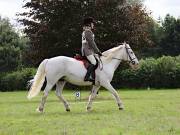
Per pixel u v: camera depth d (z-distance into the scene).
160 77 49.88
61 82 18.19
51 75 17.42
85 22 17.58
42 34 33.56
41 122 14.34
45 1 33.66
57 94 18.14
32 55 34.66
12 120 15.17
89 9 33.81
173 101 24.50
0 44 63.50
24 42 63.97
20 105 24.55
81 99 29.42
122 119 14.71
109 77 17.95
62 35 33.12
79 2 33.78
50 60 17.59
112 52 18.16
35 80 17.53
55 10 33.59
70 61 17.47
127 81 50.25
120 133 11.57
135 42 34.28
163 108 18.91
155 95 33.44
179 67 49.81
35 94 17.50
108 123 13.70
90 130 12.20
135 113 16.64
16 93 44.91
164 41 79.31
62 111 18.56
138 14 35.22
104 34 34.25
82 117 15.59
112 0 34.47
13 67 62.41
